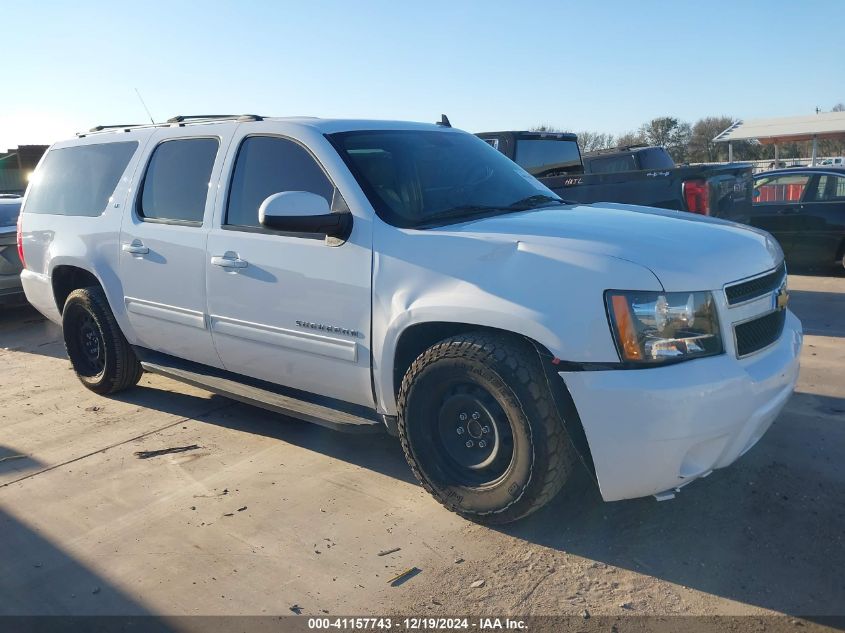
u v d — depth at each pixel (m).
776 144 29.06
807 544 3.19
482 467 3.37
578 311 2.99
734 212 8.35
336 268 3.72
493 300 3.15
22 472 4.34
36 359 7.12
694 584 2.96
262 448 4.54
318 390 4.05
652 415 2.88
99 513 3.79
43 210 5.81
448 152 4.38
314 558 3.27
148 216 4.85
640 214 3.87
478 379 3.22
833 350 6.18
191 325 4.55
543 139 9.45
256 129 4.31
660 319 2.94
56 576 3.24
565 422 3.04
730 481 3.78
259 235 4.09
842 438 4.26
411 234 3.51
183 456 4.47
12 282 8.40
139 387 5.91
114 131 5.46
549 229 3.38
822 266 10.86
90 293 5.36
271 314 4.05
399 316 3.45
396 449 4.45
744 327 3.19
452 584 3.03
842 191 10.02
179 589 3.09
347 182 3.79
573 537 3.33
